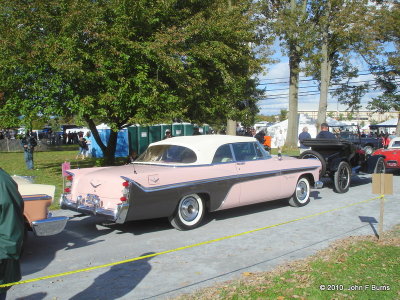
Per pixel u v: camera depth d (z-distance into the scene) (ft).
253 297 12.71
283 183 26.96
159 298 13.07
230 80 43.09
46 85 35.96
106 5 36.91
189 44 41.73
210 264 16.51
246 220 24.73
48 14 36.11
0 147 101.50
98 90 37.24
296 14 81.20
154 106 37.27
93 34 34.58
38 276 15.33
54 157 75.92
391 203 29.99
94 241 20.27
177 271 15.70
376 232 21.29
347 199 31.86
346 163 34.81
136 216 19.80
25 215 17.20
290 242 19.71
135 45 35.68
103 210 19.83
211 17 42.78
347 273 14.69
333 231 21.75
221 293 13.16
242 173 24.22
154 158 23.81
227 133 73.67
